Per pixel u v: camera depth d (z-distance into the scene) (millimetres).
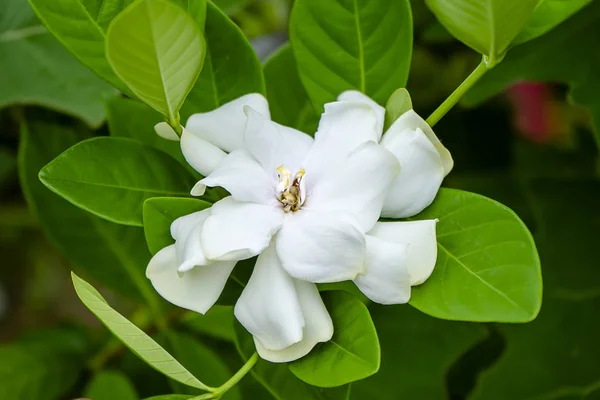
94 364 540
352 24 458
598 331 542
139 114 478
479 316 414
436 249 421
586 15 516
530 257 416
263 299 418
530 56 516
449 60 596
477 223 427
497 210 426
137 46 408
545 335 542
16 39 513
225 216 417
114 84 443
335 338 424
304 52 462
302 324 415
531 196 568
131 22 401
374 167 417
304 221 416
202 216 423
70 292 807
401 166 424
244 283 436
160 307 522
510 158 591
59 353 539
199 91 461
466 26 430
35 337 551
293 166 429
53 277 801
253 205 421
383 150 417
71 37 440
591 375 537
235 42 458
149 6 398
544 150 584
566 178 573
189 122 442
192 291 424
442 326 536
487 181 574
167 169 455
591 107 519
